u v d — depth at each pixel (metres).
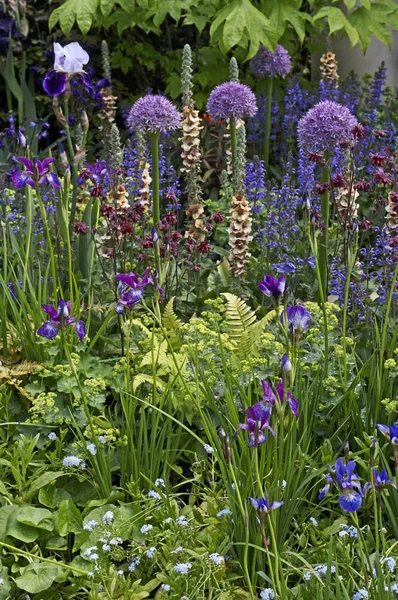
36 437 2.96
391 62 7.26
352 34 5.70
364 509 2.83
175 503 2.82
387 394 3.05
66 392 3.19
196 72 7.05
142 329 3.34
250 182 4.65
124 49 7.29
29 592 2.53
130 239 4.11
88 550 2.56
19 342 3.57
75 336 3.44
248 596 2.50
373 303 3.90
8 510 2.76
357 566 2.54
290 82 6.22
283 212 4.45
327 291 4.05
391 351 3.18
